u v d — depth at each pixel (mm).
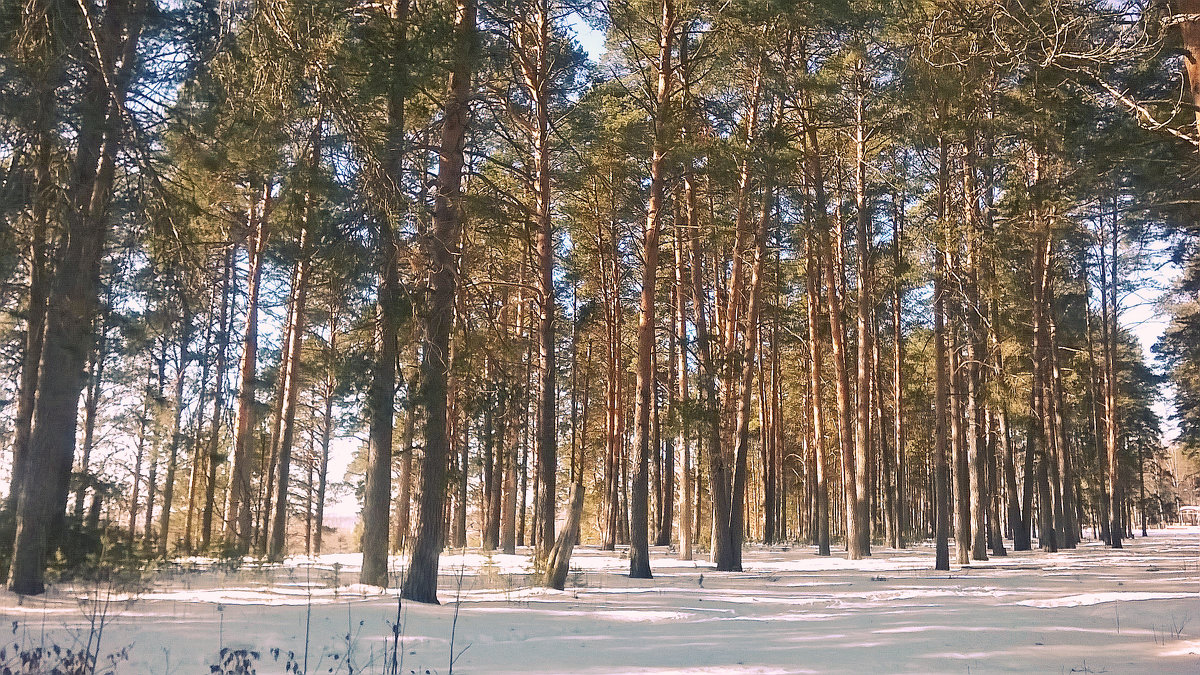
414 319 12672
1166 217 17406
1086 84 13992
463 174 14469
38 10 9352
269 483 26156
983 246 23547
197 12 11195
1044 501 33812
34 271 11266
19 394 15141
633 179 23188
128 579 12477
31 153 9945
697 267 25250
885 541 40469
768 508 42156
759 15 19125
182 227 11938
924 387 41656
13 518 12414
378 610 11359
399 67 12086
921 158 25141
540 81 19516
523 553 32562
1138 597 14844
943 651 8914
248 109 11250
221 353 15320
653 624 11258
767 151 21156
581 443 41562
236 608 11242
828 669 7801
